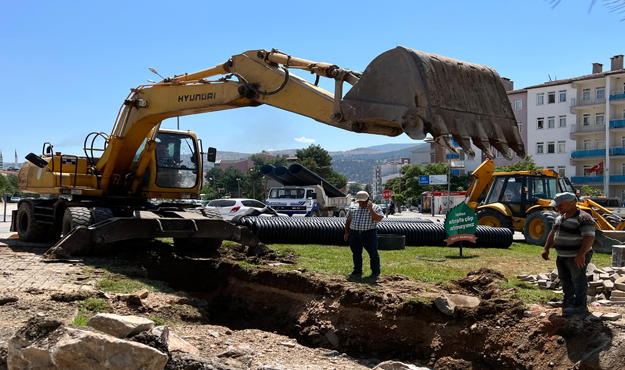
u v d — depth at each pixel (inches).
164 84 406.3
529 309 248.5
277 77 331.9
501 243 547.5
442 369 248.8
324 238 522.9
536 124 2121.1
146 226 379.2
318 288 313.9
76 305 251.0
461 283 318.0
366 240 327.6
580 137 2023.9
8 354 165.0
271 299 339.0
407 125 248.7
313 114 306.2
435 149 3132.4
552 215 562.6
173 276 395.9
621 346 202.1
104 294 273.6
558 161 2070.6
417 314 271.9
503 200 659.4
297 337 300.2
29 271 321.7
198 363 181.9
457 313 263.7
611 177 1929.1
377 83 264.5
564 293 246.5
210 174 4485.7
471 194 699.4
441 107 250.7
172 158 484.7
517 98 2198.6
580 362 207.5
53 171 467.2
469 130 262.4
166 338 184.4
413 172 2559.1
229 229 412.2
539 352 226.2
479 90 277.9
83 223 402.0
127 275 338.3
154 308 276.5
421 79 248.8
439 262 407.5
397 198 2529.5
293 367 210.2
